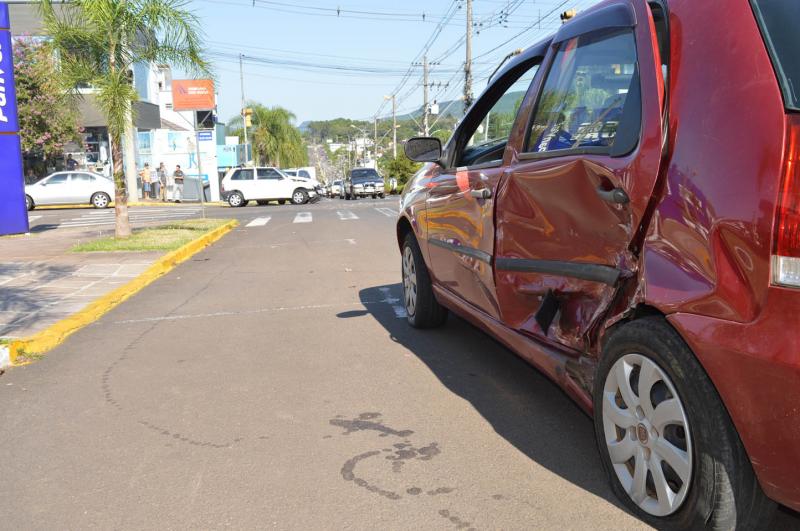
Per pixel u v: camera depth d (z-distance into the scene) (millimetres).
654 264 2424
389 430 3615
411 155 4770
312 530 2637
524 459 3209
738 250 2084
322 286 8195
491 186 3750
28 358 5270
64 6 12219
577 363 2998
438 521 2670
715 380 2104
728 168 2156
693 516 2234
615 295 2699
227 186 30812
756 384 1988
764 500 2143
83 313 6594
